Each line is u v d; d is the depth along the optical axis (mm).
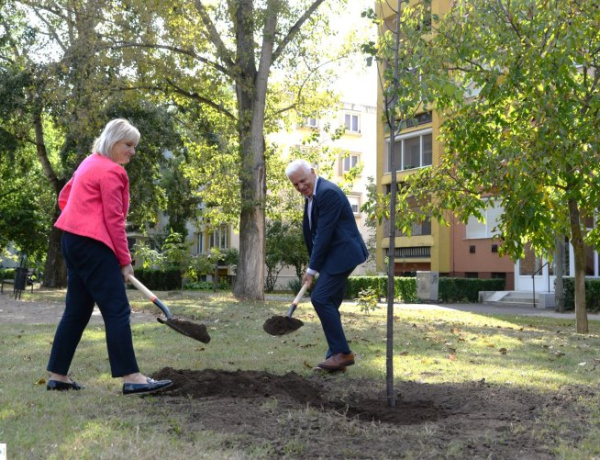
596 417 3951
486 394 4602
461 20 9922
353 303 20047
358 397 4531
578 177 9523
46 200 33875
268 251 31766
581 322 10625
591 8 9258
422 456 3059
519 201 9383
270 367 5668
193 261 22453
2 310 13250
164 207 29438
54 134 28906
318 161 21672
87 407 3904
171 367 5418
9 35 23234
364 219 40438
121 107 18844
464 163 10695
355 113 41094
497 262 24234
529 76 9273
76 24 17609
